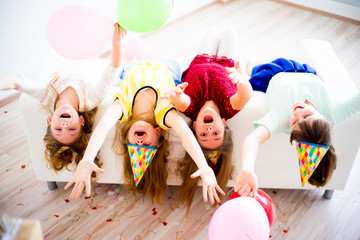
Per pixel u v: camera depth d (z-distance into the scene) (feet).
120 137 4.66
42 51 6.84
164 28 9.41
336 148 4.74
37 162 5.02
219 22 9.71
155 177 4.86
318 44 6.04
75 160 4.75
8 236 1.69
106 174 5.12
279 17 9.91
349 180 5.76
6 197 5.39
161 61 5.70
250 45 8.75
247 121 4.65
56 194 5.47
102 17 3.52
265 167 5.02
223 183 4.74
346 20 9.64
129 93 4.61
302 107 4.23
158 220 5.09
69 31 3.36
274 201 5.43
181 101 4.15
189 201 4.96
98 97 4.43
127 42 5.69
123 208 5.26
